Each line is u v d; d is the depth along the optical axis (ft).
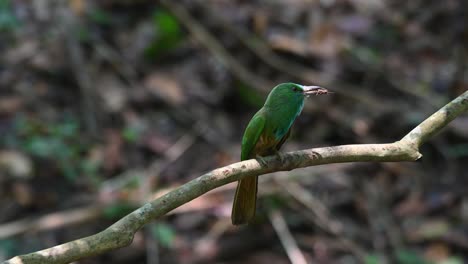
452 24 46.32
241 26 45.06
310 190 38.04
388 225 36.86
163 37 43.37
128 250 33.91
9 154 36.76
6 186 35.91
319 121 40.96
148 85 41.75
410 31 46.26
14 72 41.39
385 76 43.34
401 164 39.86
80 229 34.58
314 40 44.39
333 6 47.11
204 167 38.37
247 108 42.19
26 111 39.45
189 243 34.71
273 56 43.68
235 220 18.66
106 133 39.42
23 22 44.14
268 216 36.17
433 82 43.45
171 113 40.91
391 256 35.53
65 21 43.68
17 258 12.89
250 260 34.53
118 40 44.14
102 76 42.06
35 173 36.52
